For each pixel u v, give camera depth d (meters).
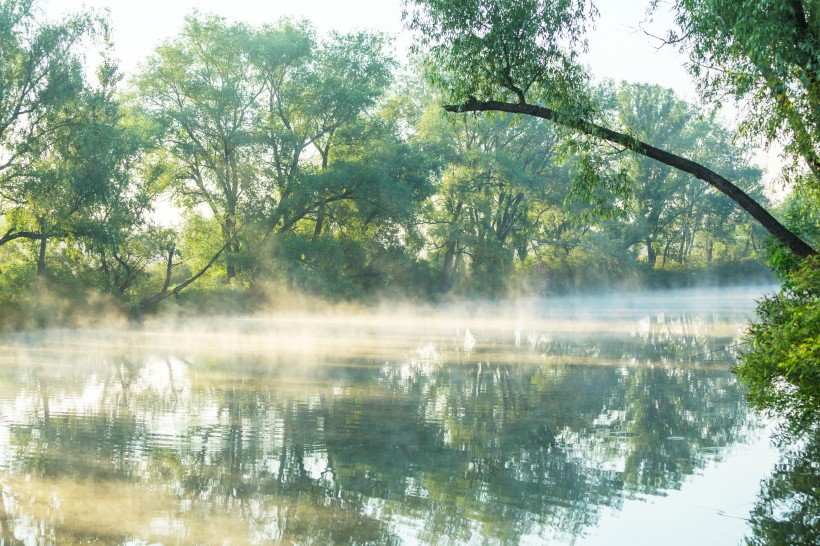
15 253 40.53
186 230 47.66
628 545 7.60
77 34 35.78
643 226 71.50
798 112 12.49
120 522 8.22
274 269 46.66
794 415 13.45
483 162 57.91
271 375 20.02
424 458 11.12
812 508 8.77
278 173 47.88
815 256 11.75
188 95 47.34
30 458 10.83
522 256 73.94
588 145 14.83
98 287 38.97
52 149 35.66
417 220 53.97
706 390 17.45
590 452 11.48
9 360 23.28
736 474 10.21
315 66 50.38
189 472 10.26
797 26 11.88
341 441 12.15
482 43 14.72
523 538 7.89
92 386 17.83
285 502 9.04
